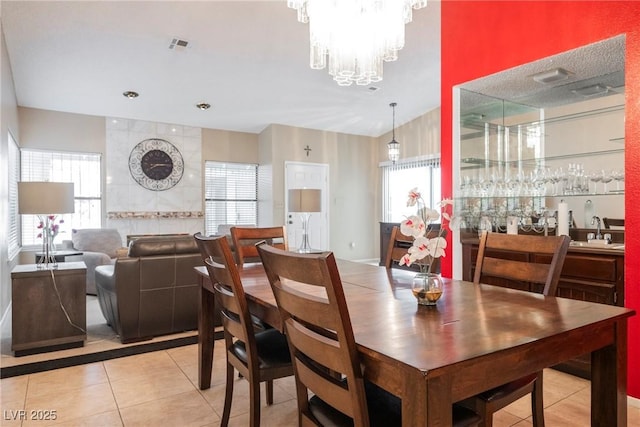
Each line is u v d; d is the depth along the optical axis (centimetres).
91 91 527
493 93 344
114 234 573
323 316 109
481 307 144
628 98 226
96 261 493
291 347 136
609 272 238
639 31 222
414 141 739
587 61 272
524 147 376
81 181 606
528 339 108
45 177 580
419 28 432
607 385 137
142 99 566
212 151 707
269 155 712
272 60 483
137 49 434
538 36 270
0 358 291
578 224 327
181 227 677
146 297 324
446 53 335
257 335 202
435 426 91
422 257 150
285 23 406
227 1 365
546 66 282
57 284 307
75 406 220
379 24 314
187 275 338
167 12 376
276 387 246
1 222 369
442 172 340
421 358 95
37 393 236
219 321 359
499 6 295
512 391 143
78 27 386
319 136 757
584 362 250
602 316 131
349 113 689
